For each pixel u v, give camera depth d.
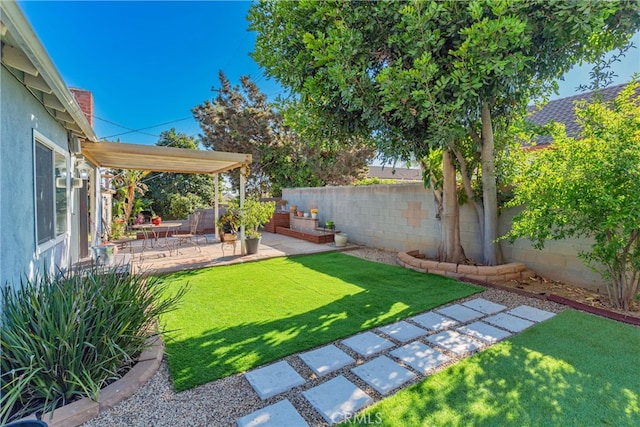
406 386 2.69
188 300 4.89
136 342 3.02
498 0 3.66
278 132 18.27
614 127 4.00
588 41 4.42
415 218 8.32
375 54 4.94
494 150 6.09
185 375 2.85
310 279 6.07
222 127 18.22
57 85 3.23
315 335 3.65
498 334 3.64
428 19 4.00
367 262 7.61
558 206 4.28
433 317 4.16
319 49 4.52
